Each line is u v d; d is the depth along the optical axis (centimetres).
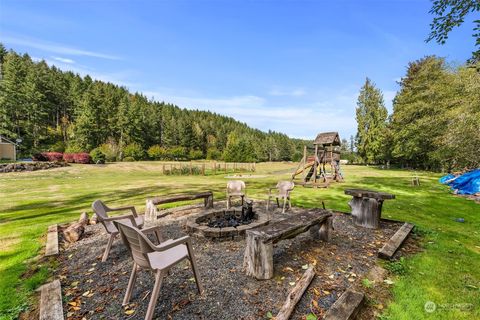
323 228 352
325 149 1274
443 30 484
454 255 315
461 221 494
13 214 556
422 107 1789
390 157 2548
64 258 303
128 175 1833
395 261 292
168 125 4909
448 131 1201
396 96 2580
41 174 1648
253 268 245
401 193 873
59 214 554
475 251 334
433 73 1927
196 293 219
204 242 347
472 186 850
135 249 188
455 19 466
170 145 4838
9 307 202
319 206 617
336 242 352
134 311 195
